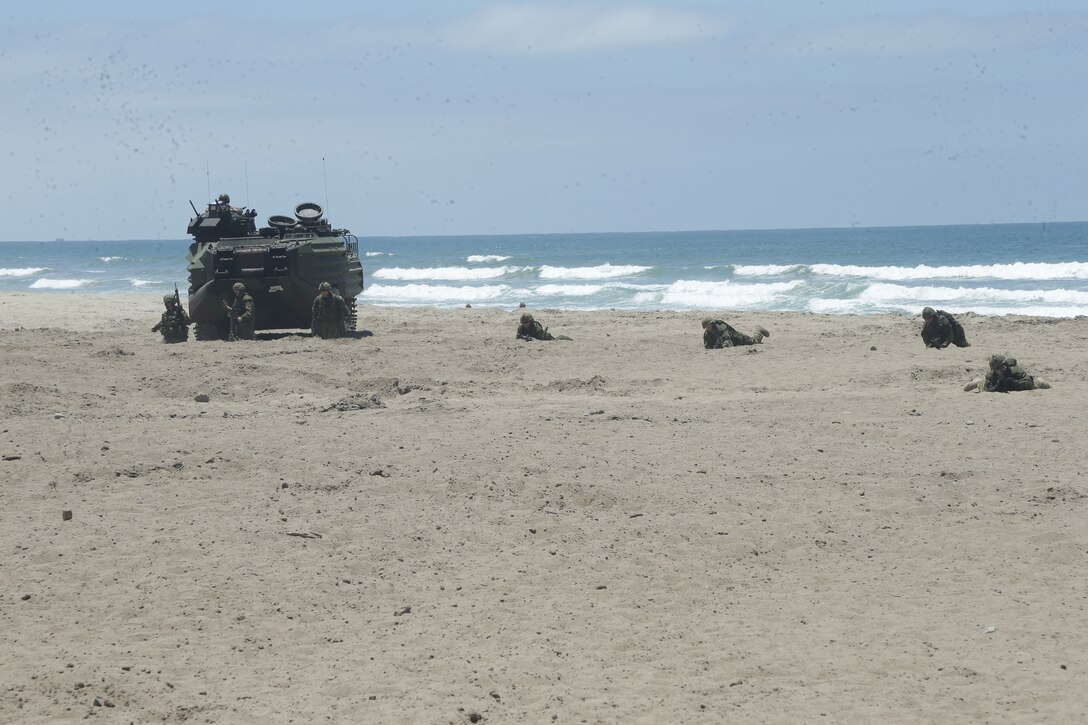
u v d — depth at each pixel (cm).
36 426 2767
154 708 1291
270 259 4919
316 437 2669
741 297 9881
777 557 1883
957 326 4356
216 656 1460
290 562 1817
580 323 6016
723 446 2614
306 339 4875
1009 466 2395
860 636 1529
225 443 2580
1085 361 3894
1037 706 1291
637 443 2644
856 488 2253
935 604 1655
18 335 4894
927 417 2930
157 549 1866
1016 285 10944
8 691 1324
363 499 2164
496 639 1525
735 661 1443
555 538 1967
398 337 5012
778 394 3412
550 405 3247
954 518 2067
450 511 2094
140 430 2728
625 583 1756
